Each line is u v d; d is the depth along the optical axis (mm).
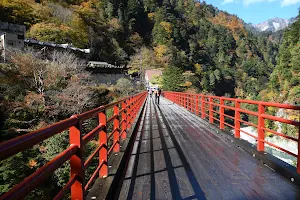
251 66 113375
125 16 109250
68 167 11852
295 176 3838
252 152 5516
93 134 2877
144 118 12828
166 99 32938
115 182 3689
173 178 4117
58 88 26781
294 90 48688
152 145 6594
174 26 119938
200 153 5738
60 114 24984
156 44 108938
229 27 164250
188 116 13773
